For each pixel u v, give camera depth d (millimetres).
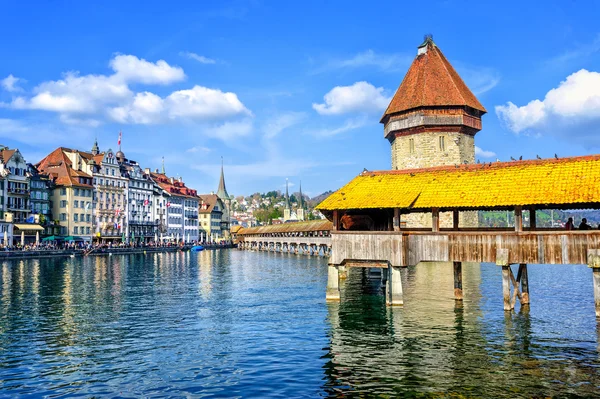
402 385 18500
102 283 51000
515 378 19094
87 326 29016
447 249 29719
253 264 81188
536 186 27969
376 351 23000
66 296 41188
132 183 141375
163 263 84125
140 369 20703
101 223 128000
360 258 31766
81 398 17562
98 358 22297
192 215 181125
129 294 42750
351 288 44688
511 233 28281
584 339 24625
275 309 34188
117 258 97312
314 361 21578
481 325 27891
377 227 35906
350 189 33031
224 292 43969
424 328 27344
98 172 127750
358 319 29953
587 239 26719
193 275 61031
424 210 33812
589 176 27172
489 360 21391
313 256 101812
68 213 117250
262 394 17844
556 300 36781
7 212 101812
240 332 27203
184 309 34812
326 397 17469
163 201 158500
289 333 26750
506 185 28922
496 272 55156
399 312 31734
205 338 25938
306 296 40312
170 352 23250
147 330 27938
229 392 18062
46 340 25609
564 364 20719
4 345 24609
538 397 17188
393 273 32438
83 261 84938
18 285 48125
